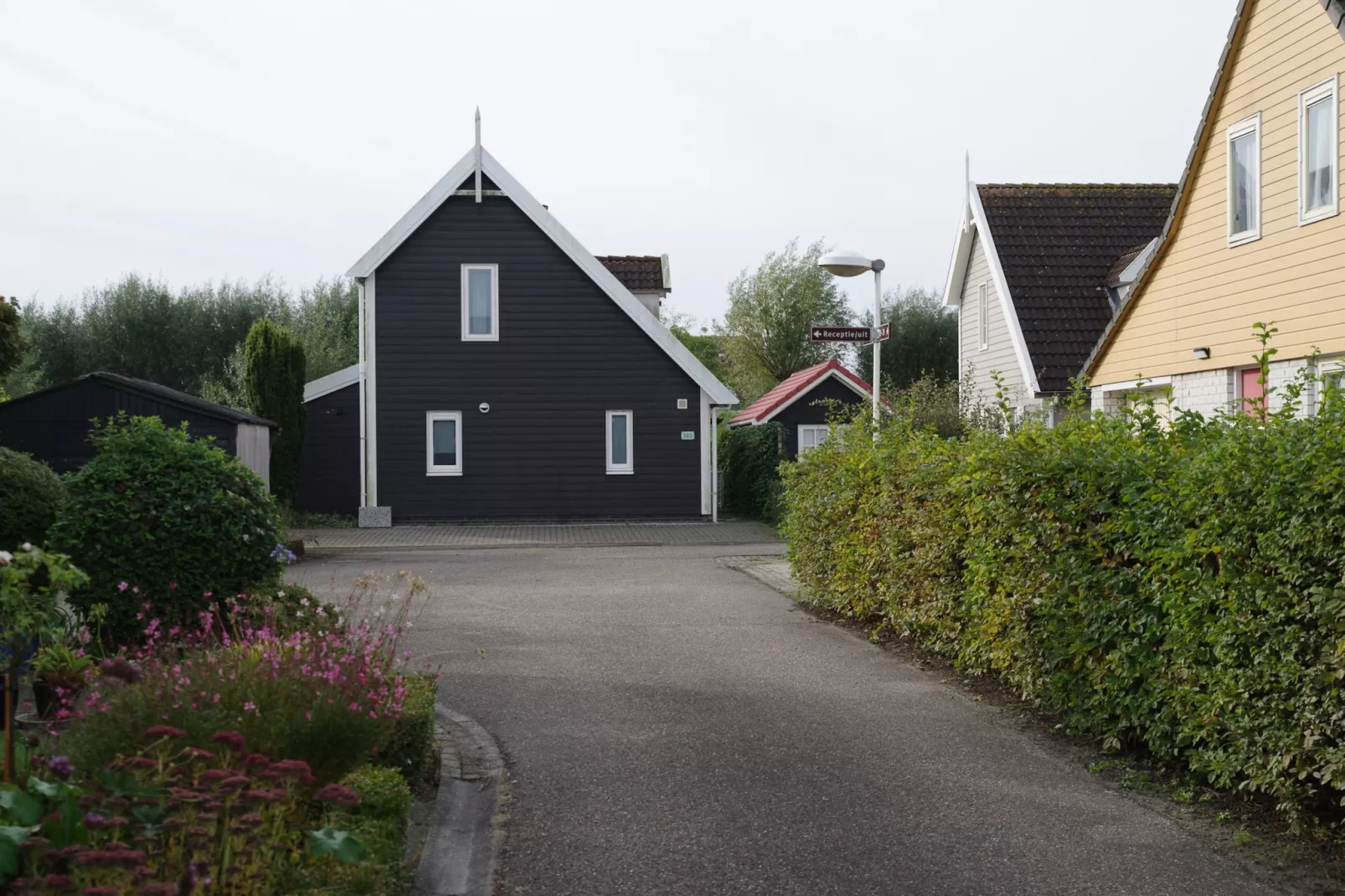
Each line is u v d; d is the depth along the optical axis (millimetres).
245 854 4012
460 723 8250
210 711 4988
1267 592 5539
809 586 14086
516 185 28344
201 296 48938
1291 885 5070
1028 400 24438
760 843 5727
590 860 5535
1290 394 6523
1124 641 6801
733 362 63688
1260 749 5676
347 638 6934
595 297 28734
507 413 28641
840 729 7988
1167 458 6727
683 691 9266
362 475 28312
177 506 8703
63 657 6562
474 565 19500
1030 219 26234
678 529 27203
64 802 3754
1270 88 15023
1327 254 13969
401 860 5270
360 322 28359
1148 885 5109
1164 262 17734
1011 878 5215
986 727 8008
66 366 47969
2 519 10055
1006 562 8383
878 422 13477
